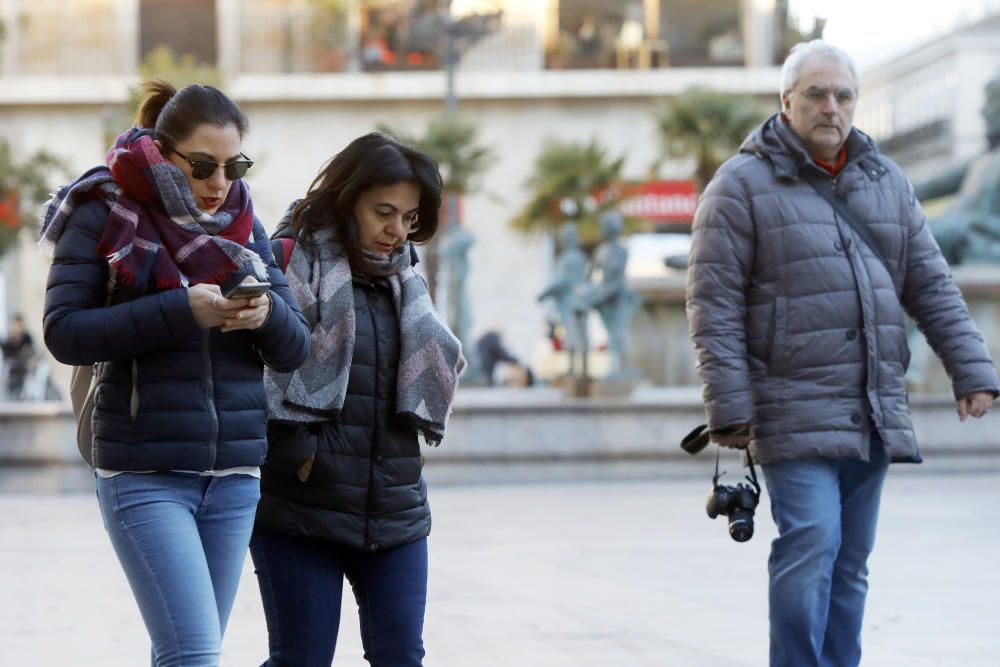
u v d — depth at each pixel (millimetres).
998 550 29844
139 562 11039
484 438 48719
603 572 27516
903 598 23984
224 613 11547
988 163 56750
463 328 72688
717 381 15141
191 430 11164
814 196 15461
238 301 10789
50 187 103562
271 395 12117
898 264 15703
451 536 33531
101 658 19484
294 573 12305
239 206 11516
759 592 24906
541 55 115875
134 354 11164
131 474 11227
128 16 116250
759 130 15734
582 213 84625
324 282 12297
